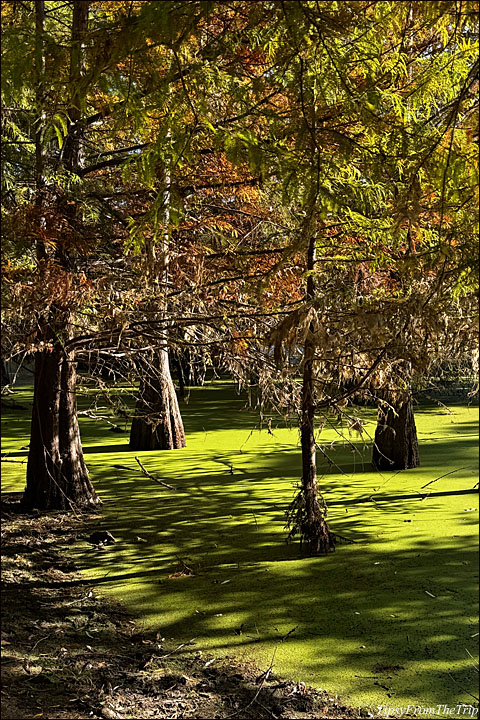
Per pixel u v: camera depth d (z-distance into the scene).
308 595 5.85
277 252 7.04
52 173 7.03
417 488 9.55
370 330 5.46
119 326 6.95
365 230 5.97
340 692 4.28
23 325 7.17
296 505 7.14
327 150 5.32
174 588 6.11
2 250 6.00
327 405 6.79
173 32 3.80
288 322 5.60
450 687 4.30
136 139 8.39
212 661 4.73
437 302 5.27
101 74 4.22
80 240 6.70
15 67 3.93
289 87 4.42
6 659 4.66
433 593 5.80
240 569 6.57
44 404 8.83
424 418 15.86
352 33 4.62
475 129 4.31
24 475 10.85
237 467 11.38
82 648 4.91
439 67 5.22
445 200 4.67
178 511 8.76
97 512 8.77
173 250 7.48
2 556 6.99
